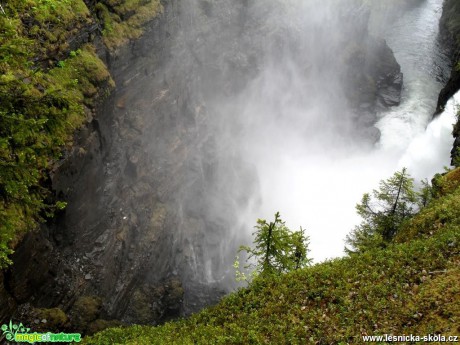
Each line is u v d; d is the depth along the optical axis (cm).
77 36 2717
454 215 2003
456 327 1315
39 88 2302
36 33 2389
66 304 2558
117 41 3117
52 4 2489
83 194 2742
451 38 7769
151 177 3703
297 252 2259
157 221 3647
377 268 1823
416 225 2139
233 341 1683
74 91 2567
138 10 3372
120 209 3269
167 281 3616
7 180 1220
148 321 3219
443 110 5791
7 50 1208
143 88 3547
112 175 3183
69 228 2686
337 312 1655
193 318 2072
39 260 2327
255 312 1841
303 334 1598
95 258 2897
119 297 3091
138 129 3494
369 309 1586
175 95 4062
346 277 1841
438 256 1719
